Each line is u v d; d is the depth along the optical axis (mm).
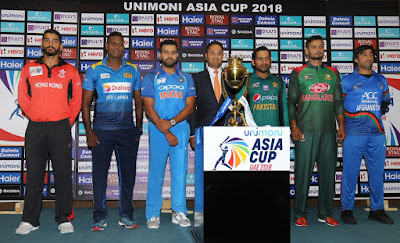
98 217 2764
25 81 2736
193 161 3744
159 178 2908
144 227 2855
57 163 2730
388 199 3797
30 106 2738
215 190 1958
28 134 2719
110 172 3688
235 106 2234
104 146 2779
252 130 1981
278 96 3150
